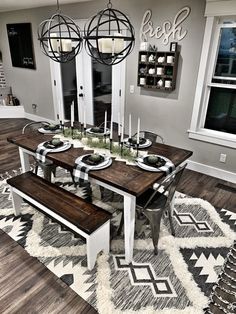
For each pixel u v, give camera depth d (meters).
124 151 2.46
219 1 2.91
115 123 4.74
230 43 3.17
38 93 5.89
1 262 2.17
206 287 1.98
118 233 2.48
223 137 3.47
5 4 4.54
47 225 2.60
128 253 2.13
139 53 3.70
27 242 2.38
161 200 2.27
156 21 3.50
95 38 1.77
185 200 3.10
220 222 2.71
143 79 3.82
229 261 2.22
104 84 4.66
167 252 2.30
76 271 2.09
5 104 6.49
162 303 1.85
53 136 2.91
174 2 3.27
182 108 3.72
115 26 3.96
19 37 5.53
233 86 3.29
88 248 1.99
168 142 4.07
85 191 3.23
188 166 3.96
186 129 3.79
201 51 3.27
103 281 2.01
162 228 2.59
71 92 5.29
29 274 2.07
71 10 4.41
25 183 2.52
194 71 3.42
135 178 2.03
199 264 2.19
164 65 3.53
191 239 2.46
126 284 1.99
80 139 2.81
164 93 3.82
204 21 3.13
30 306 1.82
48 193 2.36
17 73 6.16
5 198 3.05
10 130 5.55
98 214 2.09
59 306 1.82
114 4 3.83
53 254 2.25
